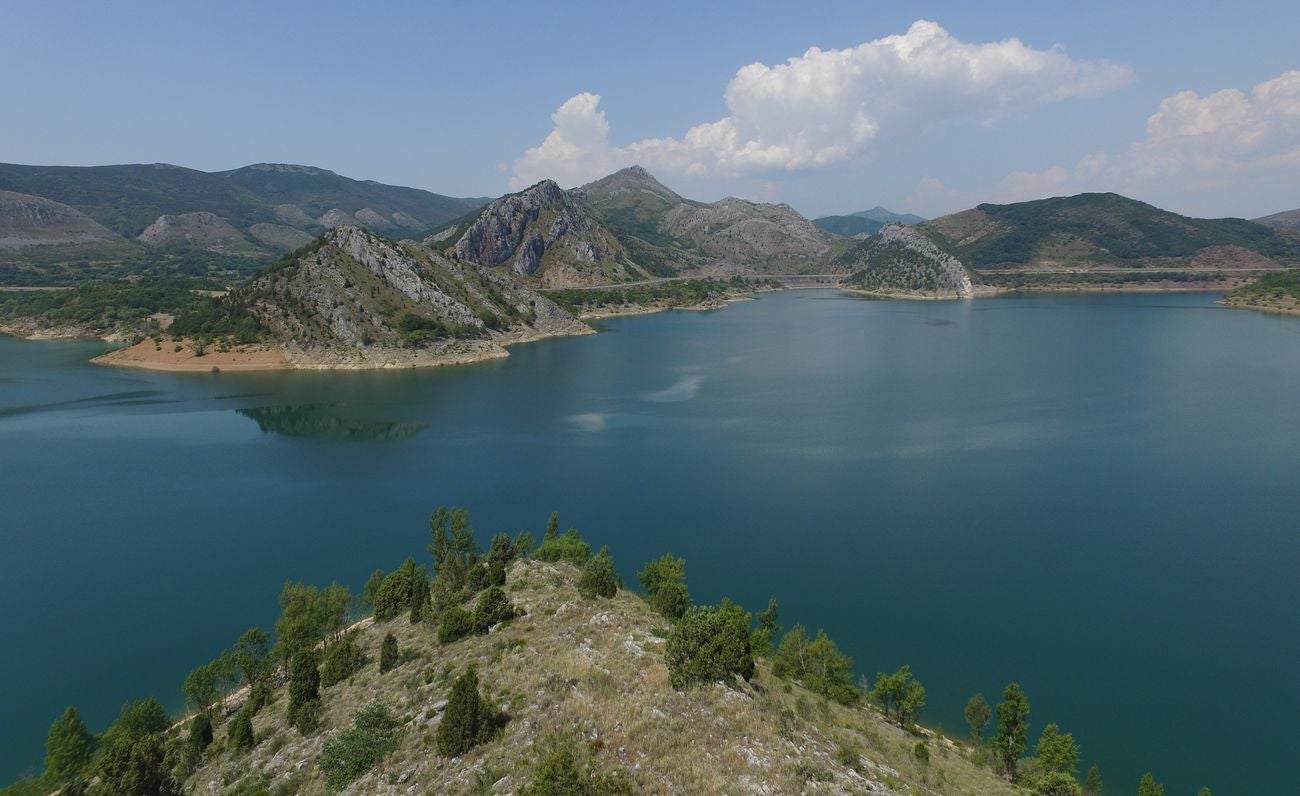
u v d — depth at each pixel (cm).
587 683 3619
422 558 8375
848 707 5109
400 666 4588
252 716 4788
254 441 13338
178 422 14738
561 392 17362
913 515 9281
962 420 13825
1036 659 6225
